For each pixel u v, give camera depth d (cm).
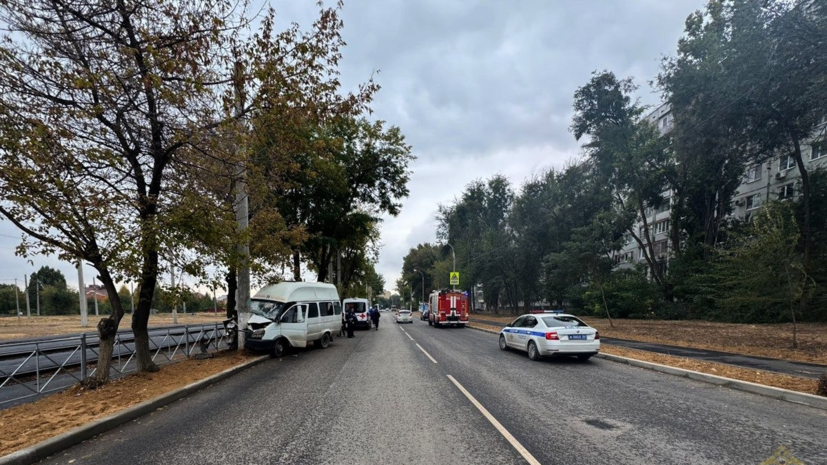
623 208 3625
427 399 729
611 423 577
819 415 619
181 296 952
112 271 809
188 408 695
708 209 3186
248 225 1348
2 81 701
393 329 2916
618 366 1112
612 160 3531
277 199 1758
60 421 588
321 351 1516
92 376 841
